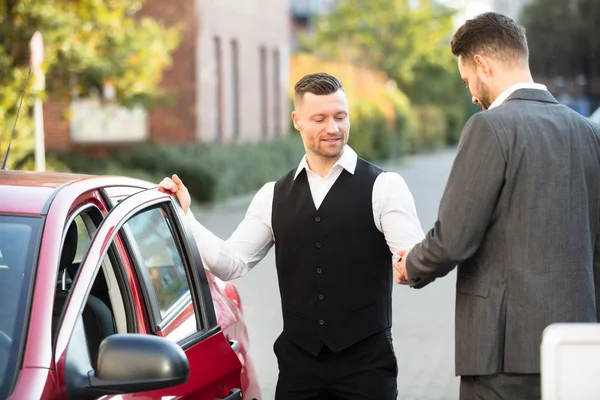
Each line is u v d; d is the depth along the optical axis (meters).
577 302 4.41
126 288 4.40
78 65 18.91
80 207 4.29
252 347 10.69
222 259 5.38
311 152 5.34
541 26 46.25
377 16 64.38
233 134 36.78
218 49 34.69
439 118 64.31
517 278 4.40
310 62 49.19
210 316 5.03
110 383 3.55
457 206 4.40
